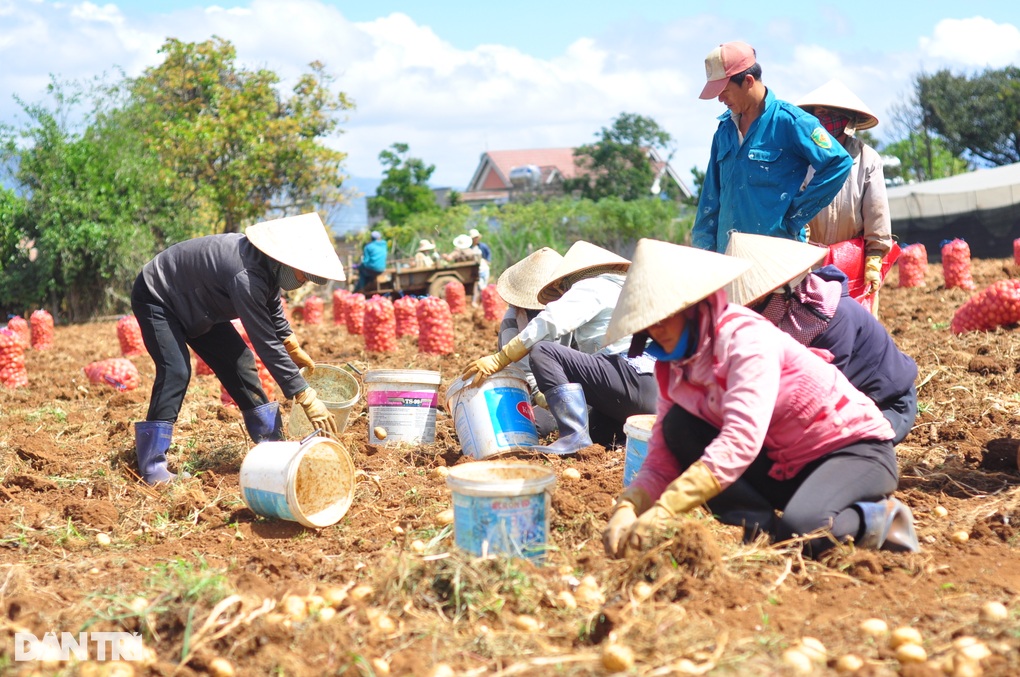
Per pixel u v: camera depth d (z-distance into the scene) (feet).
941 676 9.27
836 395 12.66
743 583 11.65
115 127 78.69
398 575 11.44
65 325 73.87
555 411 18.56
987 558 12.89
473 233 71.87
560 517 14.32
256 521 15.83
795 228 20.03
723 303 11.92
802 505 12.46
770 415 11.70
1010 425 20.29
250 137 88.43
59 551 14.61
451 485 12.51
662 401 12.96
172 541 15.05
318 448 15.71
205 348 19.77
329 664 9.99
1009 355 26.09
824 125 22.06
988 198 91.15
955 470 17.25
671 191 148.77
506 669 9.67
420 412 20.25
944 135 139.95
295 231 17.76
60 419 25.94
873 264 21.38
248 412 20.25
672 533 11.51
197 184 88.43
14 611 11.57
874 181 21.30
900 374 15.11
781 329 14.67
